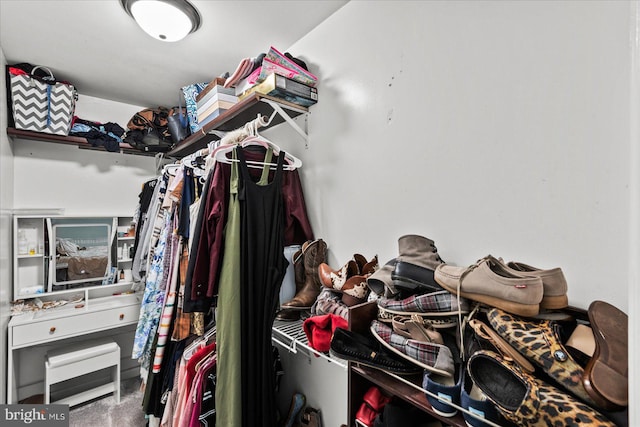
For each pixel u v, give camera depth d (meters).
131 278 2.60
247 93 1.52
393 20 1.18
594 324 0.57
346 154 1.35
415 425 0.86
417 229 1.10
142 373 1.76
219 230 1.23
